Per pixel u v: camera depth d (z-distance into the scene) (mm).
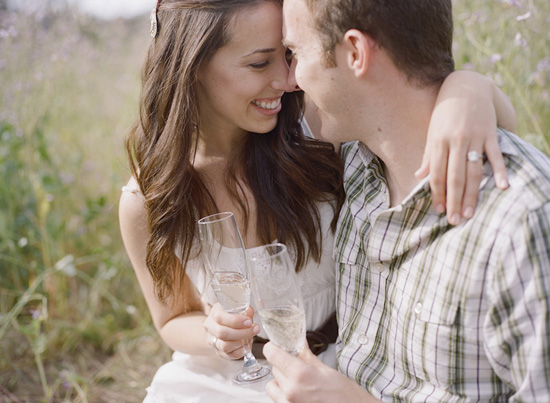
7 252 3570
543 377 1222
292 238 1917
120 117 4344
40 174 3404
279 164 1908
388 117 1468
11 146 3547
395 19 1369
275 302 1365
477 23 2691
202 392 1911
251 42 1691
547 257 1211
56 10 4352
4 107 3770
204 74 1786
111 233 3854
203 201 1973
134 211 2016
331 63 1443
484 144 1319
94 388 2955
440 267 1385
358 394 1415
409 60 1402
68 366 3137
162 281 1999
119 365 3133
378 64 1412
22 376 3043
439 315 1384
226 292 1620
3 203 3646
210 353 1910
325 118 1573
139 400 2871
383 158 1541
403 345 1499
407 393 1481
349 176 1807
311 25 1454
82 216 3824
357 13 1374
